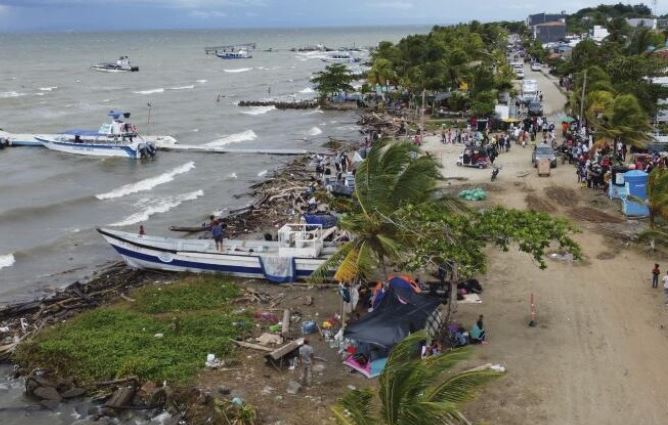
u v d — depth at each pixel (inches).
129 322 1079.0
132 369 909.2
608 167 1722.4
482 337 948.0
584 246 1318.9
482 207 1576.0
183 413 837.8
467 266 884.0
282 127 3275.1
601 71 2628.0
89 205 1924.2
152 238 1382.9
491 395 818.2
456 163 2060.8
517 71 4554.6
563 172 1898.4
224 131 3186.5
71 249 1551.4
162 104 4062.5
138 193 2058.3
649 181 1285.7
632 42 3745.1
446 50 4097.0
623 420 762.8
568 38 6875.0
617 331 973.8
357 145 2615.7
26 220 1769.2
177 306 1148.5
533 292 1119.0
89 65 7288.4
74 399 888.9
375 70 3796.8
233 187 2121.1
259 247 1325.0
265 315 1089.4
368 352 910.4
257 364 933.2
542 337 962.7
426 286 1108.5
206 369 917.8
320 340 997.2
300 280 1242.6
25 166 2432.3
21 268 1430.9
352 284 1059.3
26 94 4404.5
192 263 1299.2
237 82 5541.3
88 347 975.6
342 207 1099.3
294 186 1987.0
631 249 1294.3
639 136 1859.0
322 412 807.1
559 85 3878.0
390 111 3454.7
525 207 1579.7
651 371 863.1
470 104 3024.1
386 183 1000.2
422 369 547.2
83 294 1238.9
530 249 885.2
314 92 4734.3
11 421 850.1
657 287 1118.4
